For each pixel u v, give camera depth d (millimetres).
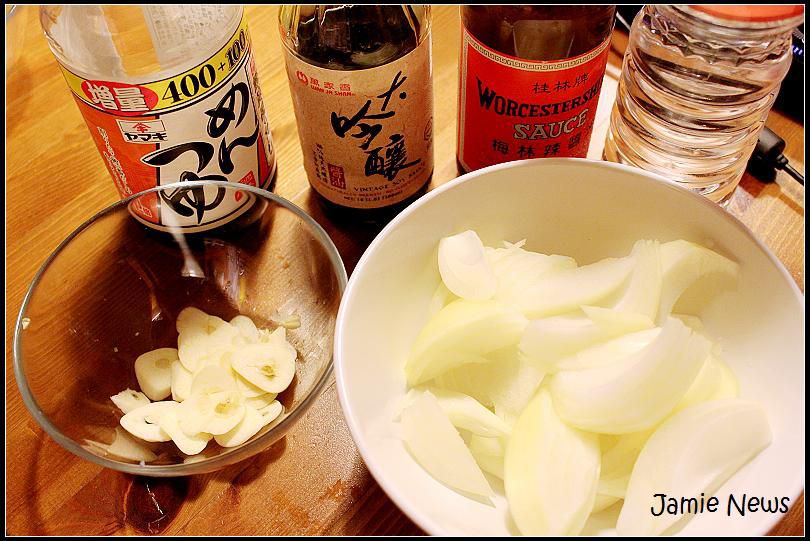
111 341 321
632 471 248
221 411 287
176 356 314
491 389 276
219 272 343
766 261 263
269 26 415
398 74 289
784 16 246
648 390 245
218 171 317
